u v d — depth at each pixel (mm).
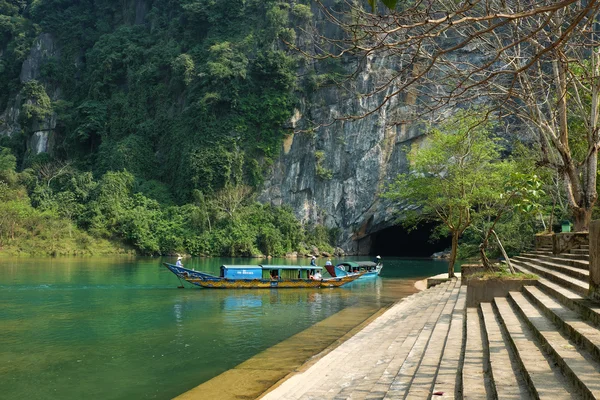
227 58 70438
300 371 11414
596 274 7648
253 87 70438
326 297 25016
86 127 77500
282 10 70250
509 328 8078
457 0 4348
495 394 5281
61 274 35625
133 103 78812
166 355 13297
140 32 84375
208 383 10609
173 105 76438
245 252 62781
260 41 71438
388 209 66812
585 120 16328
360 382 7988
